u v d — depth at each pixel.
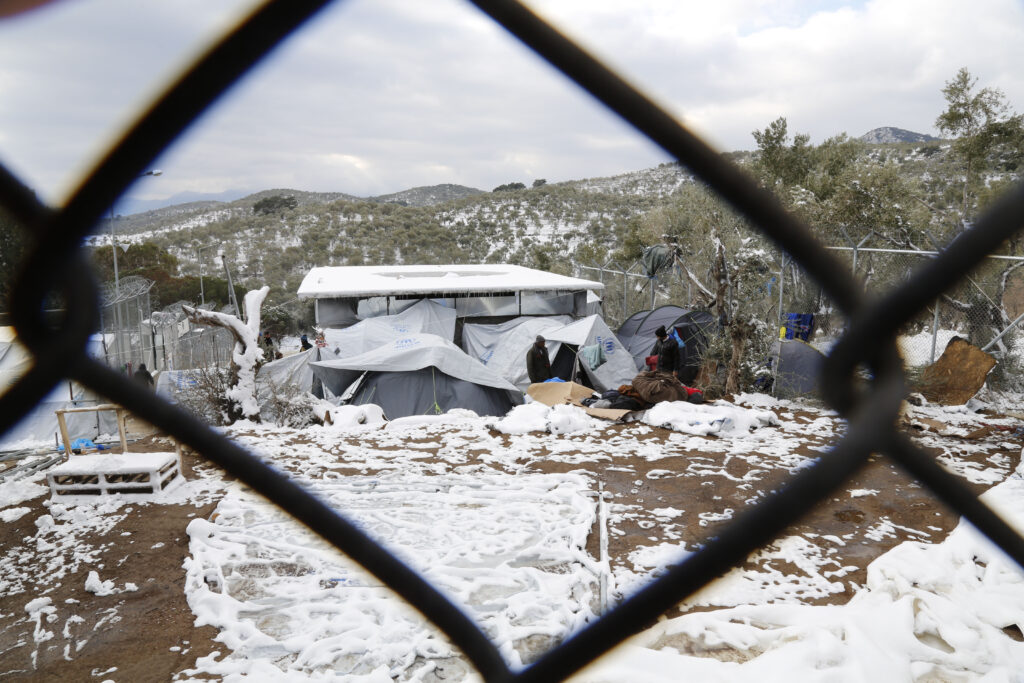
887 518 5.23
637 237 23.52
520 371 16.73
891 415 1.13
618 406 9.43
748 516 1.23
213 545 4.88
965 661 3.21
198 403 9.23
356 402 12.87
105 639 3.69
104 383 1.01
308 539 5.02
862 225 14.73
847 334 1.12
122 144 0.81
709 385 11.13
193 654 3.53
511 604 3.95
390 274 31.02
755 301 11.89
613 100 1.02
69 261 0.86
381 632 3.69
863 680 2.97
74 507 5.70
